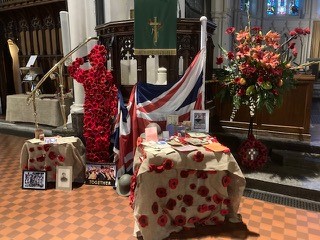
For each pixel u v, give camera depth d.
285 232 2.54
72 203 3.05
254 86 3.20
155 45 3.24
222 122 4.35
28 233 2.53
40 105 5.64
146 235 2.43
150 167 2.39
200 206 2.62
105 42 3.80
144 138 2.90
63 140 3.48
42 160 3.42
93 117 3.52
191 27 3.34
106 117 3.53
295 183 3.15
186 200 2.61
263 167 3.57
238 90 3.31
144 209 2.41
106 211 2.89
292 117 3.94
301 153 3.76
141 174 2.39
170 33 3.18
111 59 3.64
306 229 2.58
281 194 3.18
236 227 2.62
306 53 11.70
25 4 6.08
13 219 2.75
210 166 2.50
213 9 8.82
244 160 3.51
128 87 3.81
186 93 3.35
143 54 3.29
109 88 3.50
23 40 6.86
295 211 2.87
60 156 3.38
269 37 3.23
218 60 3.45
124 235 2.51
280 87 3.23
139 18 3.20
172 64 3.47
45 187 3.36
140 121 3.39
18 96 6.06
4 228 2.60
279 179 3.25
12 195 3.22
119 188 3.24
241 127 4.25
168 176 2.53
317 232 2.53
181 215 2.60
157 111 3.37
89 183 3.47
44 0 5.80
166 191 2.54
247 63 3.20
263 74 3.17
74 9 4.20
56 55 6.34
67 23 4.08
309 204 2.99
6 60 7.16
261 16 12.09
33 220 2.73
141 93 3.38
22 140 5.43
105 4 4.91
